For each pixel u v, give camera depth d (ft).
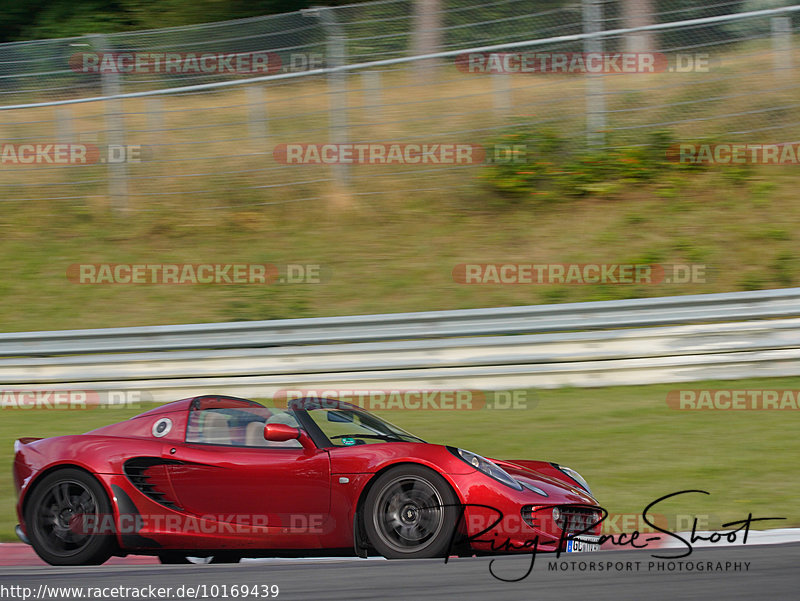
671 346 96.63
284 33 155.33
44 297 127.03
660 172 140.05
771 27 146.72
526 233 131.64
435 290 119.24
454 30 157.38
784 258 117.60
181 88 146.51
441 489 52.49
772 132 142.51
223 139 149.89
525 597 41.24
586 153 143.64
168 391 102.58
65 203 153.89
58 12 242.78
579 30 150.30
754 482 66.90
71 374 104.01
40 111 172.76
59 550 55.01
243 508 55.77
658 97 150.41
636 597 41.01
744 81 148.77
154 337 104.32
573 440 80.12
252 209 146.10
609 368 97.04
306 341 102.32
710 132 144.15
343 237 136.15
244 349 103.04
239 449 57.62
